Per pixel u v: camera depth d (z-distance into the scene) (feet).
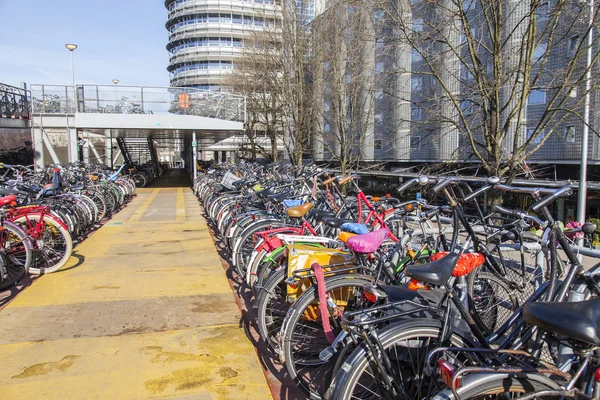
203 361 10.21
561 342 5.82
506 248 11.55
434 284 6.29
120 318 12.72
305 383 8.87
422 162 48.06
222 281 16.34
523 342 6.69
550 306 5.32
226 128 55.62
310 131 42.16
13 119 57.21
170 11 220.43
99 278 16.57
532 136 16.10
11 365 9.93
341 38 31.68
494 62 16.62
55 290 15.14
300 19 40.09
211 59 194.49
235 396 8.86
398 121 28.25
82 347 10.84
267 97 70.33
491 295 10.60
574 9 15.92
